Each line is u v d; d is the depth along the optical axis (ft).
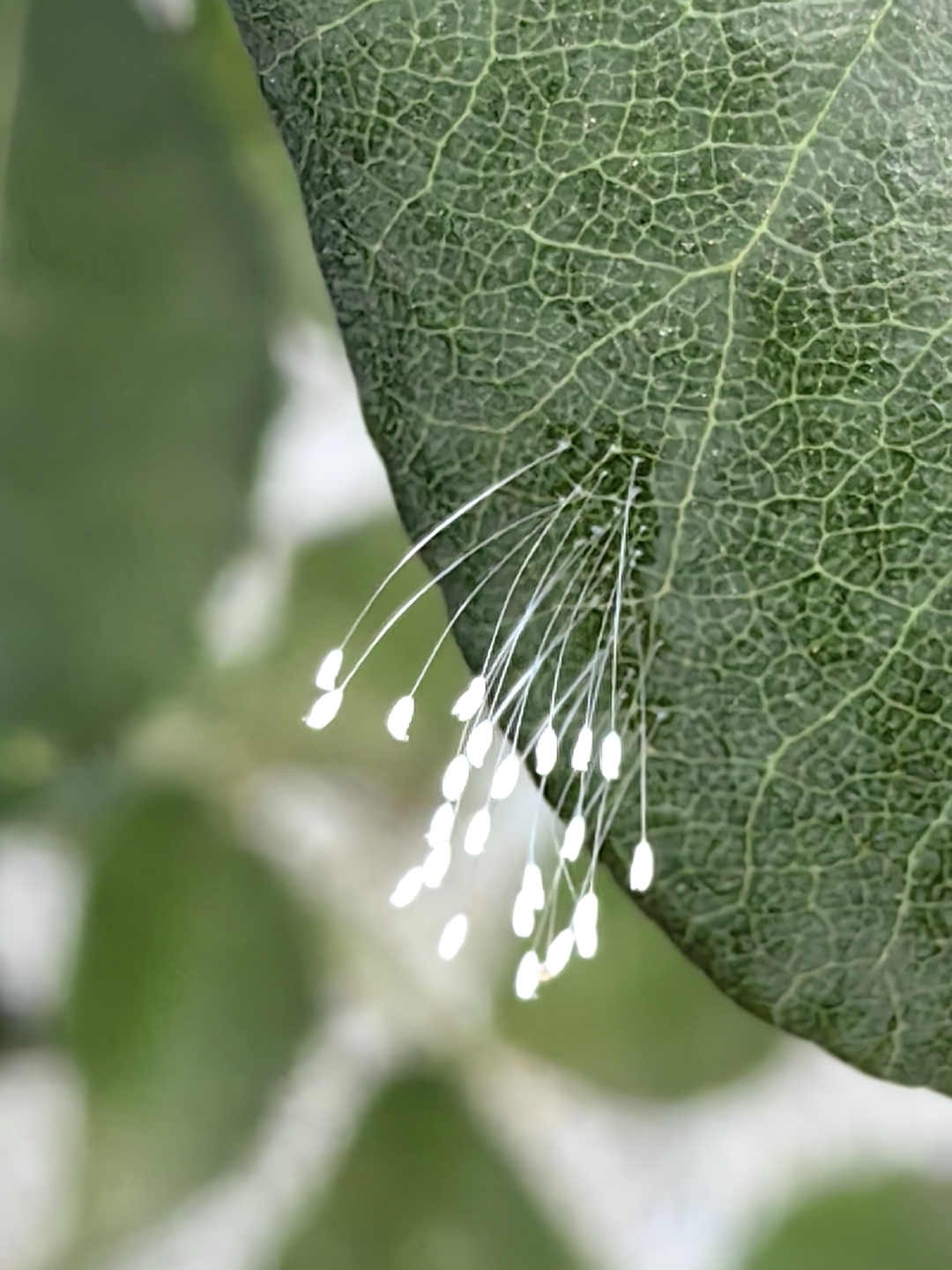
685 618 0.27
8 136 0.32
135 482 0.34
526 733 0.27
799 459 0.27
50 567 0.34
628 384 0.27
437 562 0.27
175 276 0.33
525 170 0.27
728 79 0.27
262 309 0.34
